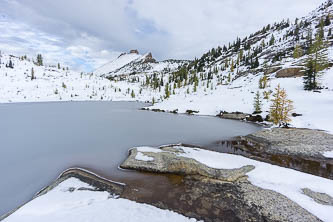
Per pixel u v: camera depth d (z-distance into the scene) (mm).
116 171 10898
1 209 7332
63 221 5805
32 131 21359
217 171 9922
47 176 10312
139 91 117312
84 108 51000
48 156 13477
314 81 36750
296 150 14789
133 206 7016
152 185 9078
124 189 8633
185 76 107625
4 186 9164
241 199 7570
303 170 11438
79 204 7074
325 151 14109
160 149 14227
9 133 20203
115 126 25969
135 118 34625
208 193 8188
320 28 70875
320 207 6883
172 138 19734
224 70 98688
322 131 18703
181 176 10078
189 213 6695
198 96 62125
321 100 29766
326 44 55500
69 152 14477
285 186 8539
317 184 8711
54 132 21188
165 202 7465
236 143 17969
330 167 11852
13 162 12281
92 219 5926
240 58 98438
